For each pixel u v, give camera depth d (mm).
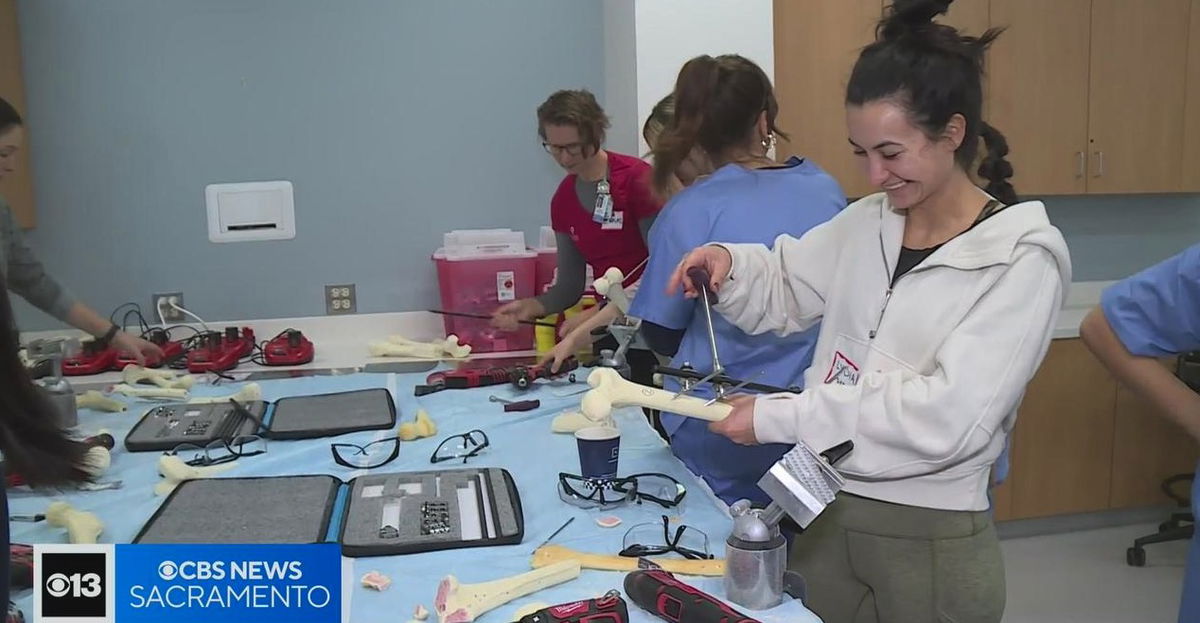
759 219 1711
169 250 3150
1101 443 3496
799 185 1754
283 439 1911
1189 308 1302
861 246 1378
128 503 1552
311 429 1935
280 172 3174
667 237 1772
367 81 3176
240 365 2785
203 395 2379
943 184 1246
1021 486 3455
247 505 1439
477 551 1276
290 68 3131
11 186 2871
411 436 1897
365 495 1502
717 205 1728
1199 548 1369
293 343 2805
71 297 2574
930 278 1259
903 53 1168
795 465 1039
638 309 1816
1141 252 3994
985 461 1261
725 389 1483
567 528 1367
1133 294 1370
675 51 2865
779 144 3105
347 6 3131
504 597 1113
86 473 986
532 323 2848
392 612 1103
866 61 1205
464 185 3273
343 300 3260
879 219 1367
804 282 1514
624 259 2820
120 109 3059
